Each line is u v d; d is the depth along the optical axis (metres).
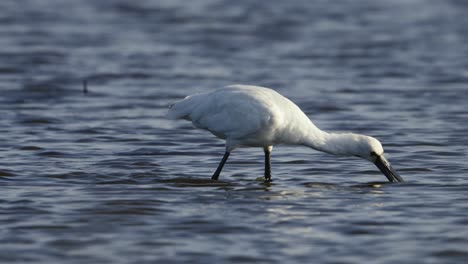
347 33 34.66
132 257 10.50
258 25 36.34
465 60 29.27
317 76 26.69
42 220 11.98
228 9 40.28
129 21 37.22
